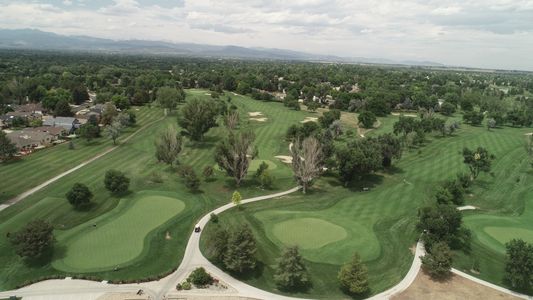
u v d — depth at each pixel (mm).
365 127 168875
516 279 55312
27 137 132750
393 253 66688
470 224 78438
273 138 145625
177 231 71812
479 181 104938
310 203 88000
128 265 59969
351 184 101438
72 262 60562
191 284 56219
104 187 92438
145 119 174875
